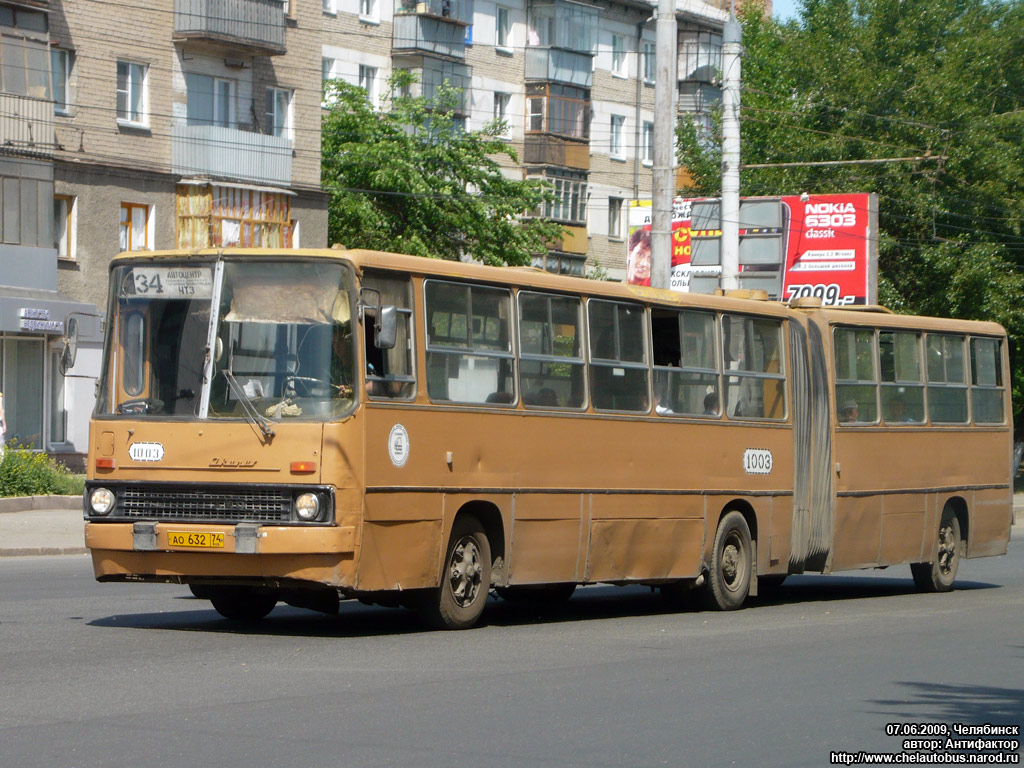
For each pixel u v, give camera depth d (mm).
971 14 61406
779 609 20875
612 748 10133
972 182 57469
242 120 50438
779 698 12406
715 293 22344
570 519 17734
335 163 57438
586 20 73062
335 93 58781
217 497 14945
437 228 58969
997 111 61188
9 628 15852
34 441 42969
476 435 16422
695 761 9828
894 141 58438
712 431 20125
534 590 20547
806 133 59500
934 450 24703
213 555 14867
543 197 61406
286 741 10023
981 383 26312
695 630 17516
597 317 18391
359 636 15758
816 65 60312
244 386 15086
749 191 60781
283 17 50562
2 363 42344
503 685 12602
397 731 10469
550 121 71125
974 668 14516
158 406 15359
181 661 13523
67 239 45000
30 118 42969
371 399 15047
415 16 63844
